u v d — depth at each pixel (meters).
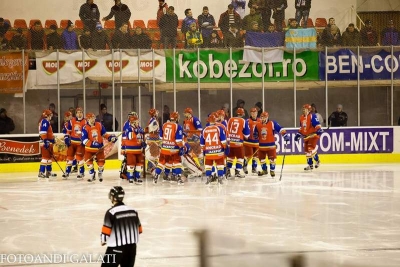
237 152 48.41
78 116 49.62
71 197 39.72
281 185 44.53
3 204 37.12
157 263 22.83
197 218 31.86
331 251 24.62
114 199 19.00
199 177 49.78
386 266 22.44
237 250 24.62
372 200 37.47
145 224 30.33
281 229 28.98
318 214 32.84
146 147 49.62
